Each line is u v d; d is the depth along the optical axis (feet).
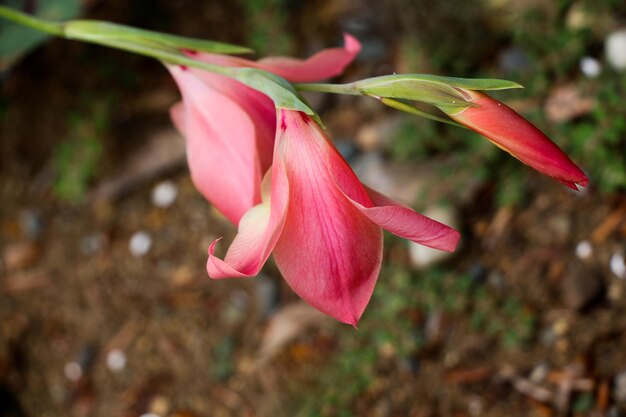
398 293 2.01
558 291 1.91
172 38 1.05
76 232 2.31
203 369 2.10
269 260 2.15
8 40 1.90
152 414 2.08
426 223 0.82
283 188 0.86
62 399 2.15
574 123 1.98
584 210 1.96
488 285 1.96
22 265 2.30
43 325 2.24
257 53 2.33
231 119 1.00
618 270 1.87
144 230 2.28
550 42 2.09
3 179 2.38
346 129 2.23
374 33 2.30
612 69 1.99
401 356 1.95
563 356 1.84
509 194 2.02
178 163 2.31
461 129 2.10
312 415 1.94
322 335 2.05
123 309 2.22
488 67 2.15
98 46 2.37
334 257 0.85
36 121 2.38
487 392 1.87
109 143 2.32
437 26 2.12
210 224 2.24
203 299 2.18
